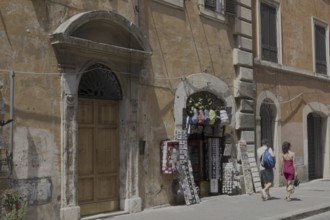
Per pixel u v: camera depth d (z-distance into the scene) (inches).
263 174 580.1
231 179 600.4
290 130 759.1
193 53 563.2
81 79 447.2
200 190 589.9
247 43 644.7
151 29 510.9
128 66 480.4
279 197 604.4
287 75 756.6
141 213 472.1
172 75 533.0
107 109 470.6
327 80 863.1
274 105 721.0
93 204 450.6
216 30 601.0
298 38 793.6
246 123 630.5
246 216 460.4
